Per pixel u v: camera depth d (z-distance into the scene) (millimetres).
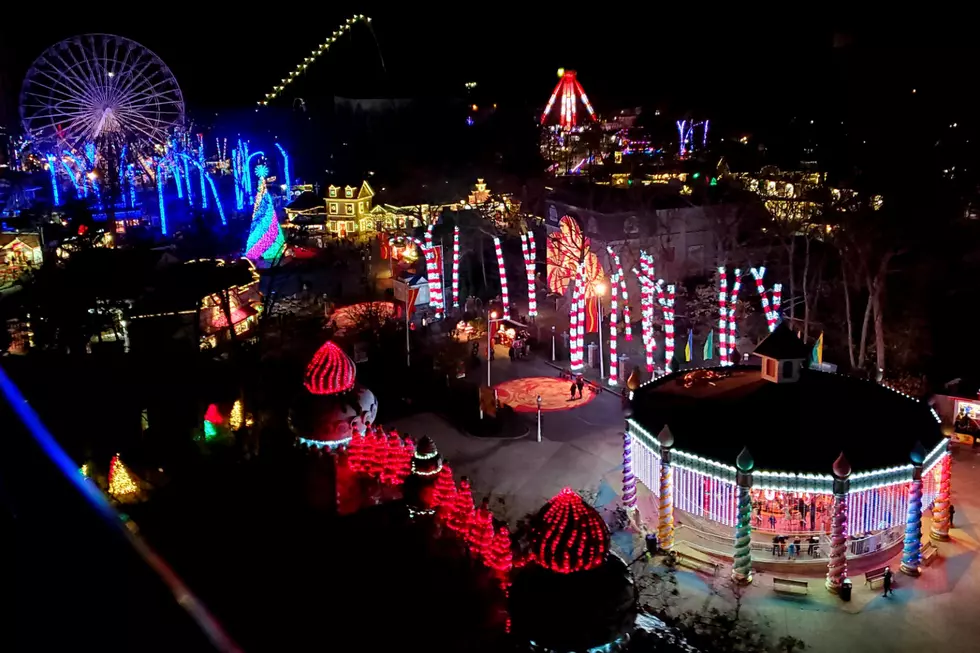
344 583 22859
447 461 40188
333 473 29984
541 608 16172
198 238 80750
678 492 31359
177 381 42250
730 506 30219
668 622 25047
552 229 69875
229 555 24172
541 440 42594
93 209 83062
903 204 50906
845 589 27641
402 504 27703
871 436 29297
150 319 47625
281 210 108375
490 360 55531
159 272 51719
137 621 5516
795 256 62562
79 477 6293
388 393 50000
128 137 74250
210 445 37875
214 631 5961
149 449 36406
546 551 16469
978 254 52969
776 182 66062
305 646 20109
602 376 52062
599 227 62031
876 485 27906
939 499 30750
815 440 29031
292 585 22609
